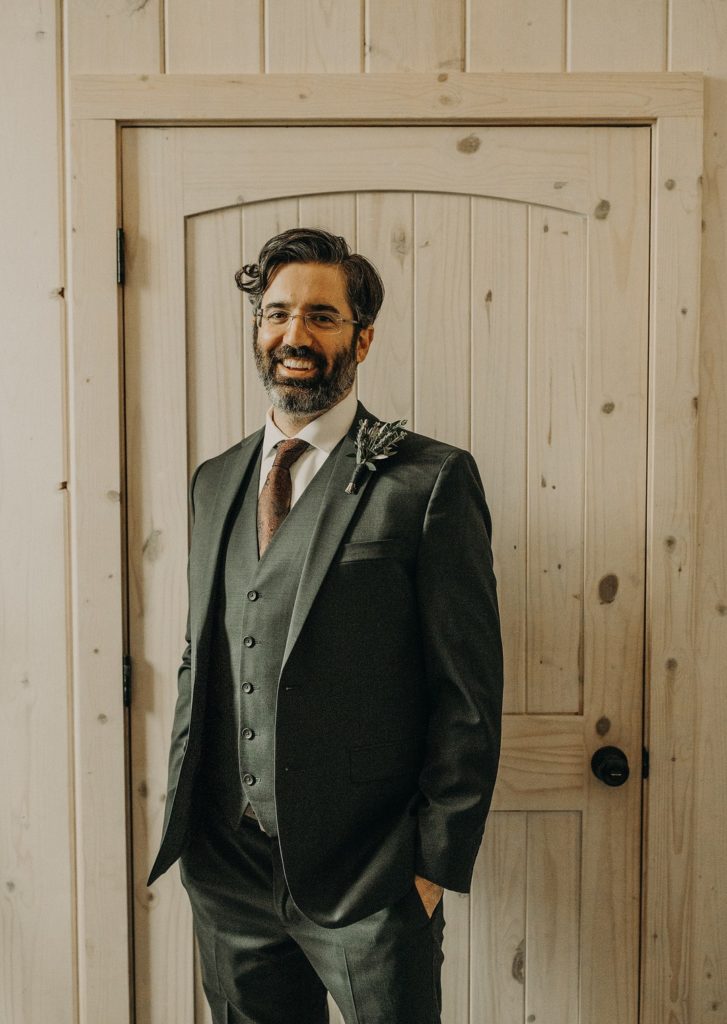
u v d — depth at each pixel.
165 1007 1.56
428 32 1.49
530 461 1.52
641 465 1.51
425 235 1.51
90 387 1.50
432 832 1.10
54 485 1.55
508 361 1.51
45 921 1.57
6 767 1.57
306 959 1.33
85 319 1.50
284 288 1.21
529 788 1.53
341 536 1.15
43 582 1.56
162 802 1.55
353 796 1.15
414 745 1.20
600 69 1.49
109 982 1.54
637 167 1.50
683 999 1.52
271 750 1.17
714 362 1.52
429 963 1.14
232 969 1.28
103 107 1.48
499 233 1.50
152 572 1.54
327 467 1.22
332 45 1.50
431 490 1.16
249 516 1.26
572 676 1.53
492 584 1.19
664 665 1.51
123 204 1.51
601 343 1.50
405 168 1.50
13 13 1.52
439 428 1.52
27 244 1.53
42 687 1.57
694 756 1.53
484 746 1.12
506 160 1.50
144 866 1.56
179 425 1.52
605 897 1.54
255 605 1.19
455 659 1.13
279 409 1.23
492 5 1.49
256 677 1.18
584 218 1.50
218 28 1.50
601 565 1.52
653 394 1.50
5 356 1.54
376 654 1.16
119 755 1.53
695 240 1.48
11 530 1.56
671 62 1.50
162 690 1.54
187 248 1.52
